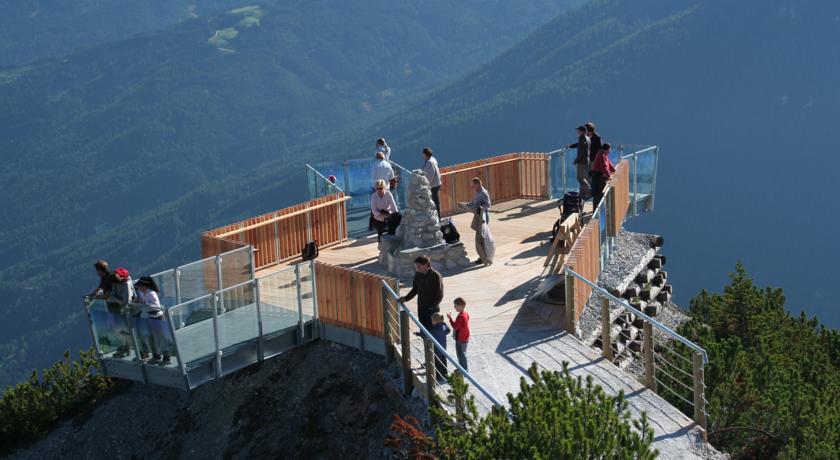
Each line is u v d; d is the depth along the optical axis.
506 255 20.89
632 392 13.99
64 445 19.31
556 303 17.22
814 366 18.09
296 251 22.19
